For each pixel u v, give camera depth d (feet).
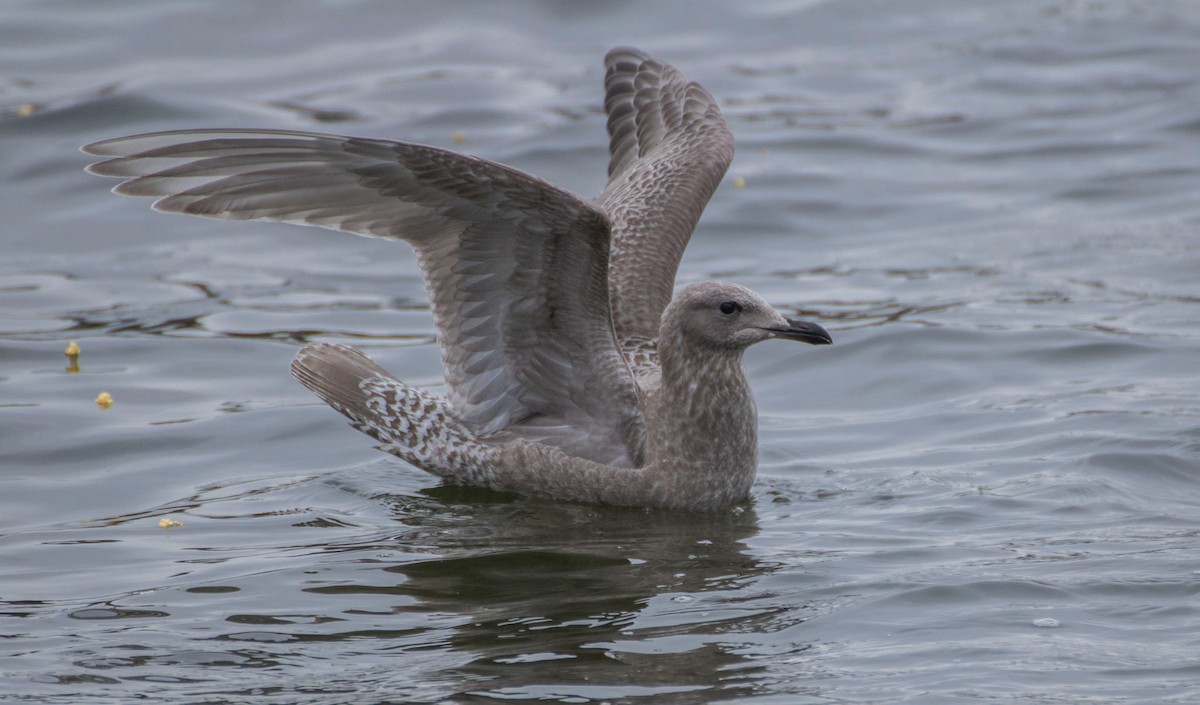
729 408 39.37
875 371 49.98
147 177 35.42
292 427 45.52
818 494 40.22
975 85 79.61
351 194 37.17
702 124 49.11
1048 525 36.45
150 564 35.19
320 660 29.60
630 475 39.88
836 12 89.30
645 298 44.45
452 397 40.91
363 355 42.98
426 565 35.12
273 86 76.07
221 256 62.34
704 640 30.35
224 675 28.99
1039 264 59.47
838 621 31.12
